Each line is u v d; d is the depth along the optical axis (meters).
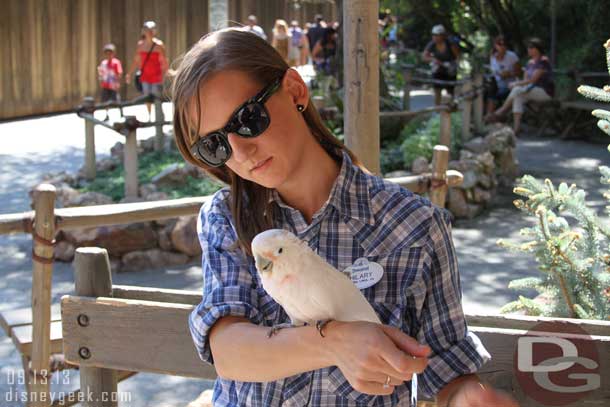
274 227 1.66
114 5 15.94
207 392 3.53
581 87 3.12
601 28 13.80
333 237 1.62
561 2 15.00
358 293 1.49
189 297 2.54
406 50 17.47
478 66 13.91
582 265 3.11
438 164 4.21
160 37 17.03
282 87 1.58
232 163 1.58
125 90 16.27
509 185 9.38
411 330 1.60
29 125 13.82
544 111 12.88
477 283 6.13
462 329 1.61
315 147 1.66
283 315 1.60
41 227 3.58
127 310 2.35
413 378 1.58
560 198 3.30
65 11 15.00
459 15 17.77
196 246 6.88
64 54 15.11
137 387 4.49
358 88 3.57
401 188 1.66
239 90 1.52
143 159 9.36
